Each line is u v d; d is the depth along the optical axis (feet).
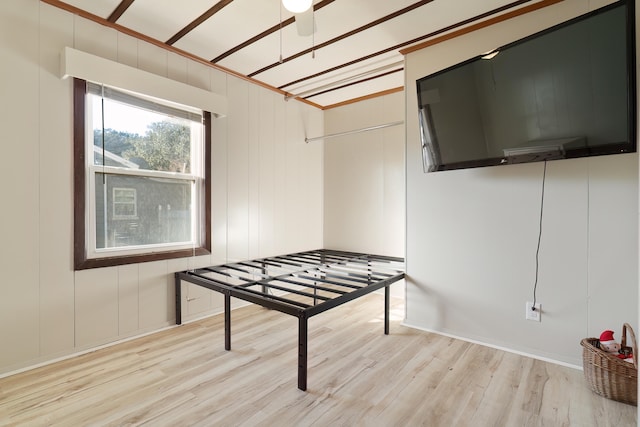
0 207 6.37
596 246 6.70
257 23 7.80
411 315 9.36
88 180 7.59
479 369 6.85
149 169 8.70
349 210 13.34
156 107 8.63
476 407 5.58
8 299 6.49
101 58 7.34
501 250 7.84
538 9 7.18
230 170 10.46
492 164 7.13
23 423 5.11
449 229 8.61
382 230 12.44
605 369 5.69
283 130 12.28
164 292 8.95
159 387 6.12
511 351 7.68
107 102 7.88
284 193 12.33
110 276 7.89
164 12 7.36
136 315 8.38
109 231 7.99
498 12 7.47
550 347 7.25
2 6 6.38
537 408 5.54
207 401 5.72
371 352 7.65
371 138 12.66
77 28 7.29
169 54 8.92
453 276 8.56
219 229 10.18
